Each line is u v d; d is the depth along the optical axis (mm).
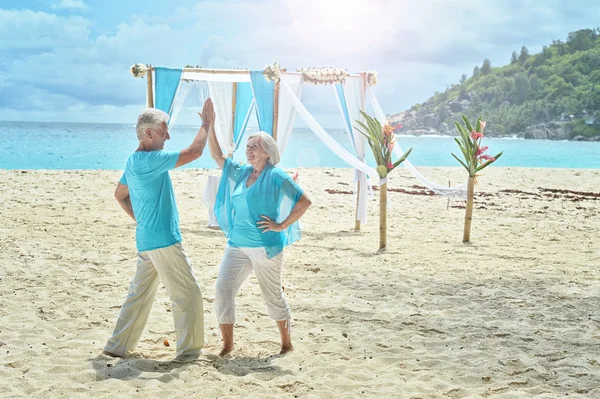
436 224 12500
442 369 4688
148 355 4758
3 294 6352
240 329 5496
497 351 5117
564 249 9906
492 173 25172
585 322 5973
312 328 5613
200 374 4348
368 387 4270
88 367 4402
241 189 4688
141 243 4516
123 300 6324
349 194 17219
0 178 17172
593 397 4203
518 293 7012
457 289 7156
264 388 4152
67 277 7145
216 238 9992
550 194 18406
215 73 10547
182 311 4660
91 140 58688
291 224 4703
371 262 8570
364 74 11367
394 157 38188
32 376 4223
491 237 10984
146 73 10289
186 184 17828
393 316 6039
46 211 12086
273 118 10734
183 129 138500
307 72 11023
